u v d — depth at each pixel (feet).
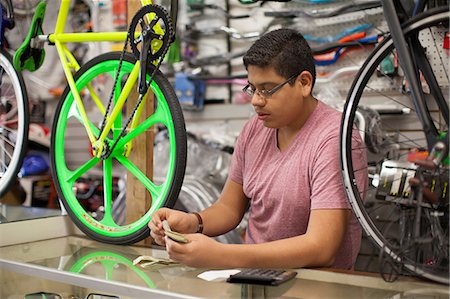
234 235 7.80
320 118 5.16
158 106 5.44
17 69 6.33
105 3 10.35
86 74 5.93
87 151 11.60
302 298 3.97
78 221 5.88
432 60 6.20
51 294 5.64
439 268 4.21
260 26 9.32
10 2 6.70
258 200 5.38
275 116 4.91
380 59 4.63
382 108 7.77
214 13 9.62
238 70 9.66
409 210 4.65
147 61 5.30
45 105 12.06
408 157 4.67
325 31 8.59
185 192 8.14
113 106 5.76
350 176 4.67
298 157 5.06
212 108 9.76
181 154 5.24
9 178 6.56
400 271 4.32
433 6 6.27
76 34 5.85
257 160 5.44
